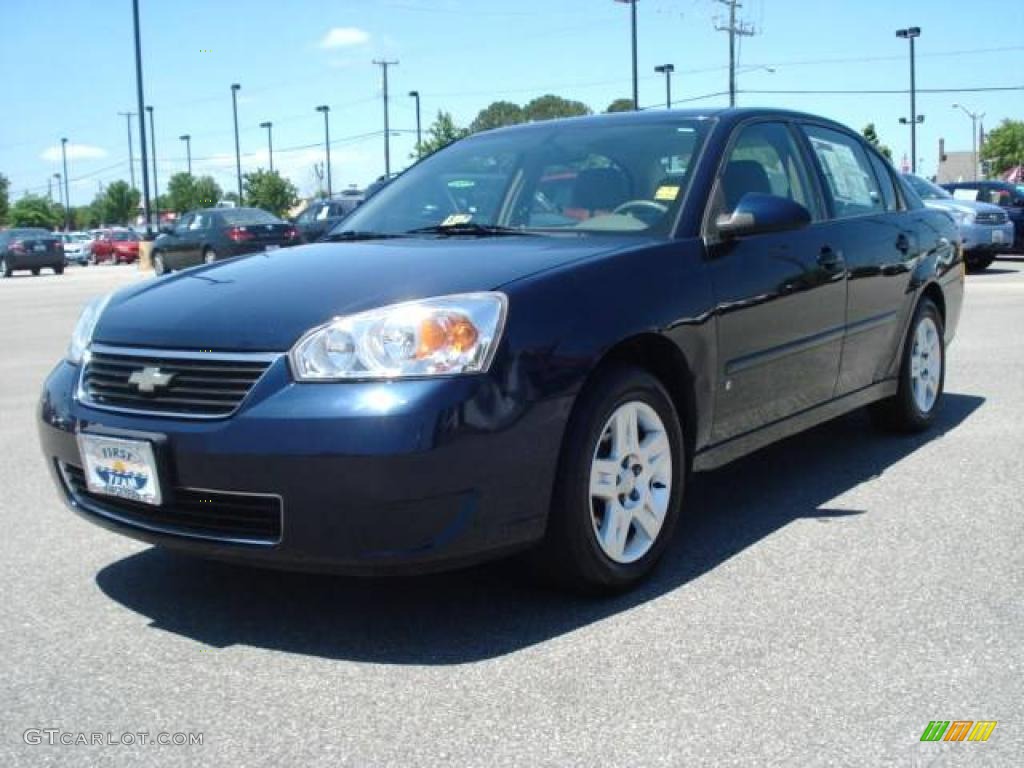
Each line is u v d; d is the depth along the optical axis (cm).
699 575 369
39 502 489
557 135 466
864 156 552
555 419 319
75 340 373
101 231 5616
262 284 351
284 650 318
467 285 323
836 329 468
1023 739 254
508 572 377
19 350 1075
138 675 302
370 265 358
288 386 302
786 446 559
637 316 348
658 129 444
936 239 580
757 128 458
